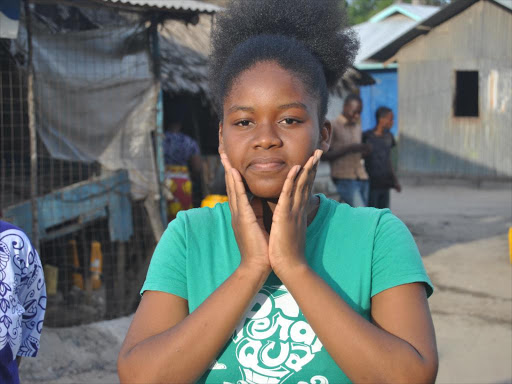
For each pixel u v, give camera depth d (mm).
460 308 5840
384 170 8664
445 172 16062
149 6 5266
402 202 13539
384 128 8672
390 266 1272
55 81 5547
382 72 18938
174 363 1180
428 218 11156
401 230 1320
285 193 1215
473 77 18375
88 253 6195
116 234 5723
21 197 5715
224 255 1337
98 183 5641
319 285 1194
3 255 2125
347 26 1543
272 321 1272
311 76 1299
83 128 5676
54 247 5723
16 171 6246
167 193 6070
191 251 1343
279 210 1216
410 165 16484
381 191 8742
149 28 5832
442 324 5426
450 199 13898
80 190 5570
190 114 9375
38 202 5391
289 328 1265
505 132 15305
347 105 7887
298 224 1228
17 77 5898
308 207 1357
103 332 5285
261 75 1268
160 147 5957
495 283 6625
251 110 1264
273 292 1289
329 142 1445
